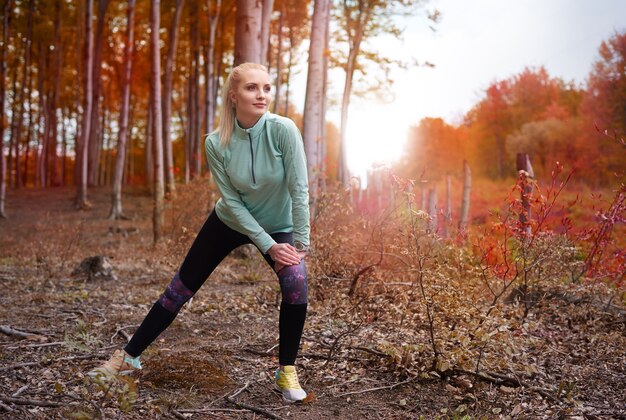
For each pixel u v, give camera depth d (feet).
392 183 14.58
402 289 13.82
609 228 15.05
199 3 65.51
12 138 95.04
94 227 45.91
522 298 14.53
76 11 82.89
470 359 10.52
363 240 17.19
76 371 10.62
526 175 12.95
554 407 9.31
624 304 14.96
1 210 53.62
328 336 12.84
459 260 13.12
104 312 15.56
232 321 14.76
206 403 9.62
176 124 113.50
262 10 31.89
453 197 57.11
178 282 10.19
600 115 81.15
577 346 12.30
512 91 131.03
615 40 79.56
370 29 51.93
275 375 10.39
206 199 31.89
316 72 31.17
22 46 87.15
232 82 9.37
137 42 78.48
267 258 10.05
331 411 9.41
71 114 114.62
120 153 54.75
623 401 9.53
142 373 10.73
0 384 10.00
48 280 20.02
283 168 9.50
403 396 9.91
